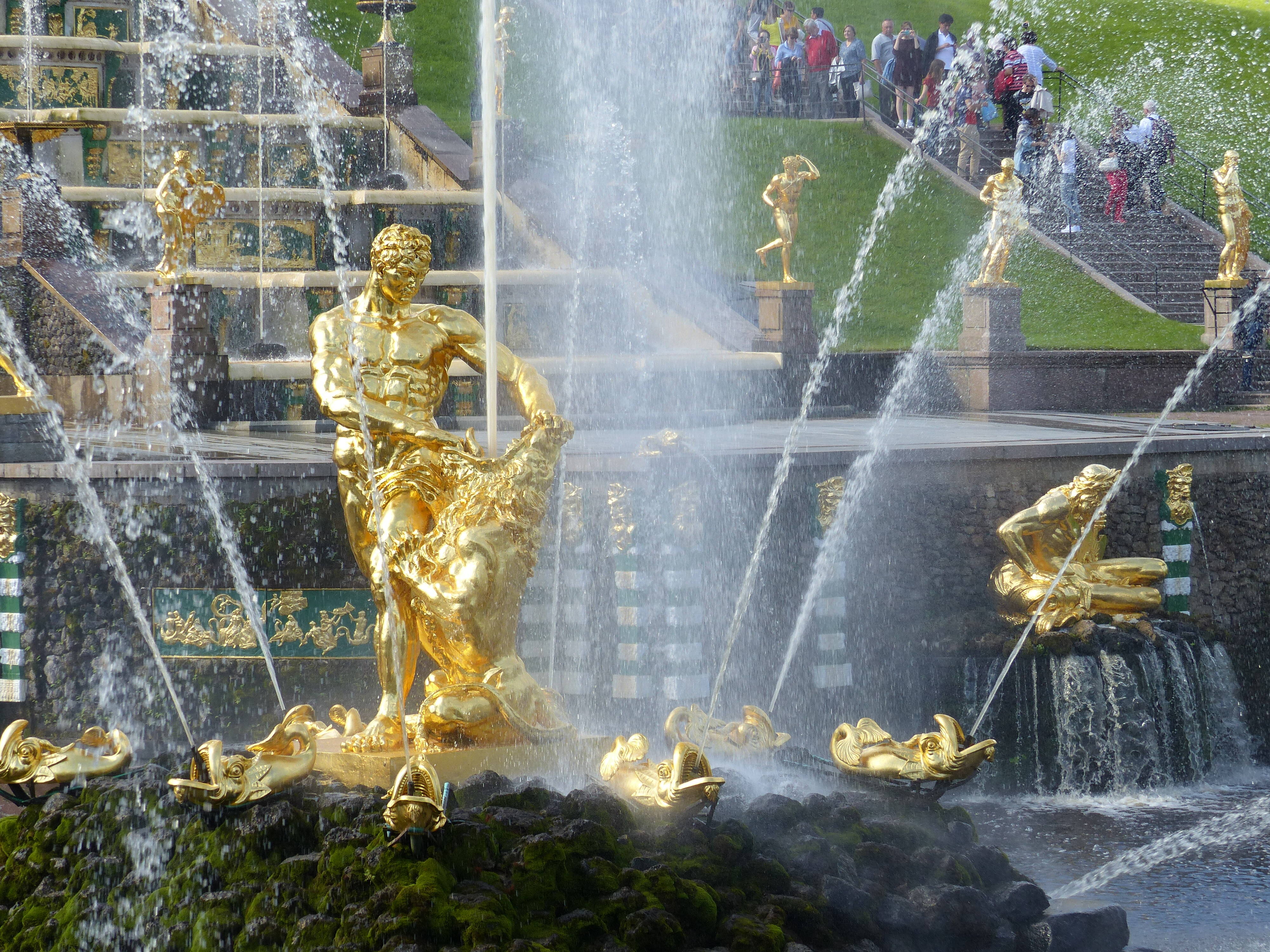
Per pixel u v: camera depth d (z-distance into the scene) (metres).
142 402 26.28
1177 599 24.27
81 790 14.23
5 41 38.41
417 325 15.84
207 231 35.66
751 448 22.69
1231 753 23.66
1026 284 44.94
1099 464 22.89
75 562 20.47
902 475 22.36
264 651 20.14
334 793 13.78
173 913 12.57
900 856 13.50
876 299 42.47
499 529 14.89
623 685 20.20
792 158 33.94
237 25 40.94
